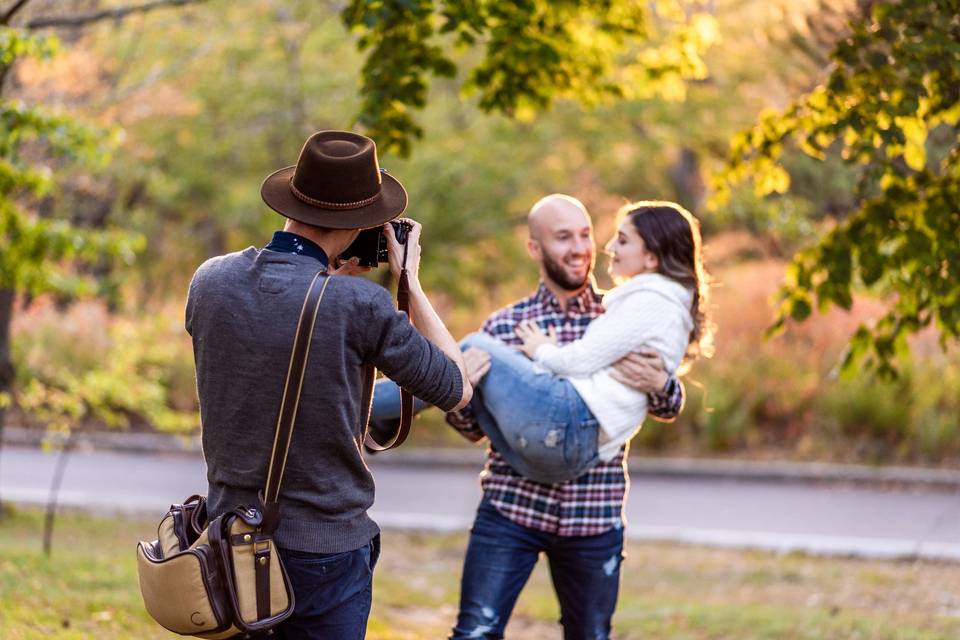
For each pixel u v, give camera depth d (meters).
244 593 2.75
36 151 10.64
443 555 9.84
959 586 8.23
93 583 7.05
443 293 17.23
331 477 2.83
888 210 5.45
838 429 14.05
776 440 14.27
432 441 15.39
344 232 3.01
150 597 2.81
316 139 2.95
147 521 11.16
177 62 13.82
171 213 20.59
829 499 12.07
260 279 2.84
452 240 16.58
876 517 11.11
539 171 16.84
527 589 8.60
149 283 20.61
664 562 9.32
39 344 16.14
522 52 6.28
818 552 9.62
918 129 5.25
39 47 6.52
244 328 2.79
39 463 14.61
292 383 2.76
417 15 5.72
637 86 7.14
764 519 11.14
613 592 4.31
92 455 15.37
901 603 7.70
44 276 8.91
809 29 5.96
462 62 15.74
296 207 2.93
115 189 17.20
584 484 4.24
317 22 16.55
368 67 6.08
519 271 18.25
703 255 4.35
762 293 16.16
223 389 2.81
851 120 4.97
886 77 4.95
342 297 2.80
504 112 6.77
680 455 14.29
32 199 10.86
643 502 12.07
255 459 2.80
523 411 4.05
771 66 9.73
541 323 4.42
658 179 18.55
